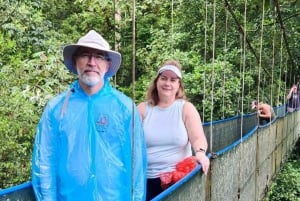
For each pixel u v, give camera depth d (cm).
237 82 820
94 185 184
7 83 547
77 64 188
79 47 186
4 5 705
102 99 189
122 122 189
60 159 186
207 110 816
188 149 227
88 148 185
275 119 543
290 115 754
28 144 516
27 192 196
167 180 216
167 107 224
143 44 1084
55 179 187
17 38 709
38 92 552
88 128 186
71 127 185
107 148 186
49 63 607
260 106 563
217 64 809
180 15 943
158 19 1091
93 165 184
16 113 518
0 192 184
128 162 190
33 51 727
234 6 890
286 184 951
